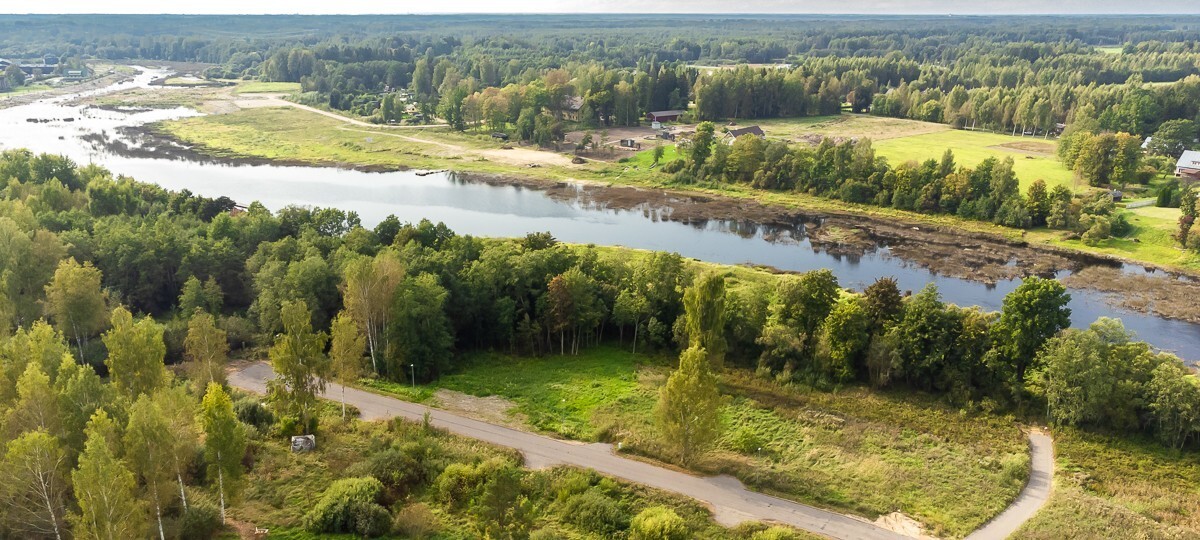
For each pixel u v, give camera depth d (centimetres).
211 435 5962
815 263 16150
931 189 19375
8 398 6850
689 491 7200
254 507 6581
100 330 10112
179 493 6397
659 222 19112
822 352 9731
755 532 6550
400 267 9712
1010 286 14825
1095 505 7088
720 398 7612
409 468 7119
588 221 19088
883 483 7481
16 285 9881
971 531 6725
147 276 11338
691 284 11119
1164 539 6575
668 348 10650
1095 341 8519
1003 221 18188
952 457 8019
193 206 15150
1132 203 18600
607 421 8544
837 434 8450
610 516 6644
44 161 16175
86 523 5103
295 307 7925
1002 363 9075
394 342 9450
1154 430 8350
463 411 8712
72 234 11538
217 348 8550
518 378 9712
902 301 9881
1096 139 19975
